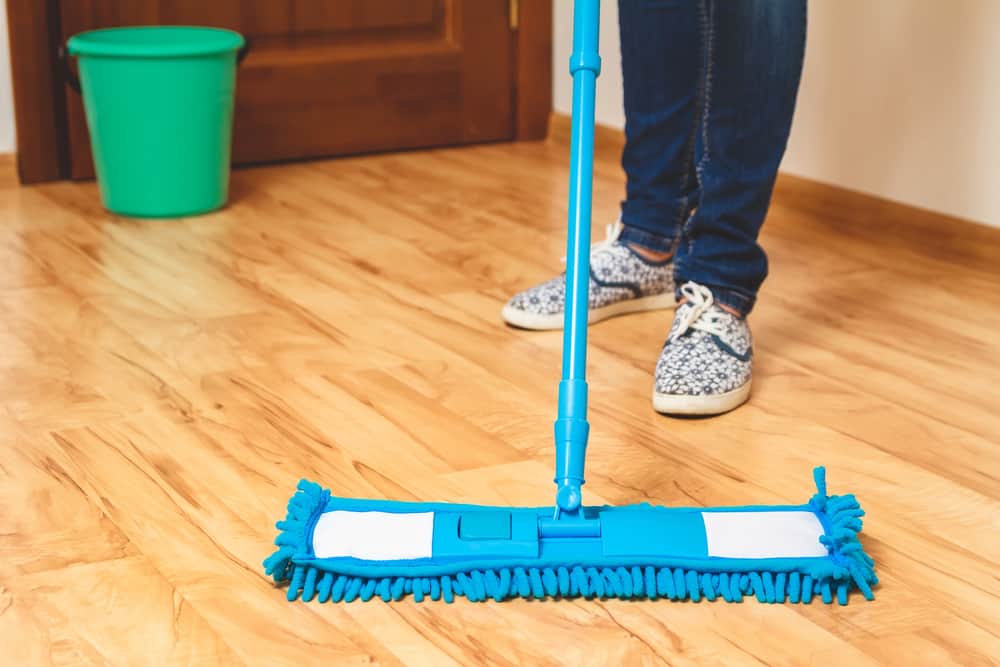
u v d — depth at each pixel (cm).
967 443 138
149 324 173
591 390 152
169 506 121
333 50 272
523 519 106
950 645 99
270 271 198
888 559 113
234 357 161
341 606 104
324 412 144
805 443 138
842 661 97
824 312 181
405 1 277
